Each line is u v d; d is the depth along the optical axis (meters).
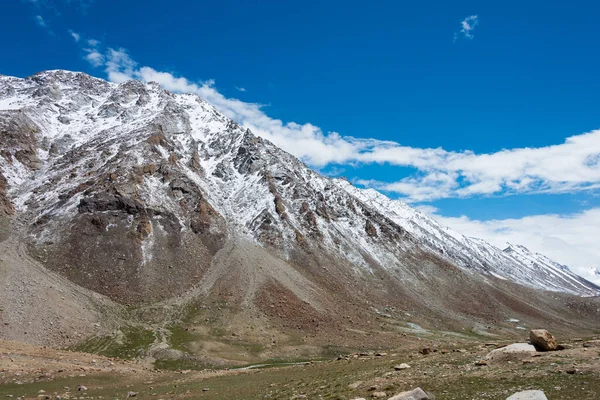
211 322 108.50
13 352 56.25
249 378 48.84
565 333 154.25
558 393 22.86
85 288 112.50
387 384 29.42
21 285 99.94
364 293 153.50
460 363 33.62
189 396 38.62
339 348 99.44
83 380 47.78
